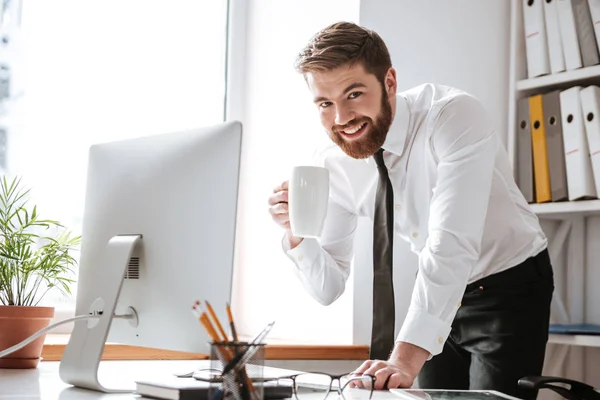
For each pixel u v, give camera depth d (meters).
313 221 1.49
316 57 1.65
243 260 2.87
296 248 1.90
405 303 2.41
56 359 2.08
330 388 1.23
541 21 2.52
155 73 2.82
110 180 1.48
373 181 1.97
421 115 1.83
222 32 2.94
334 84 1.67
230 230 1.23
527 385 1.47
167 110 2.84
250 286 2.82
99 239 1.47
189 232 1.29
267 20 2.86
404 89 2.49
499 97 2.69
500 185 1.89
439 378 2.05
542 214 2.55
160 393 1.16
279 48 2.79
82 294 1.47
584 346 2.63
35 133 2.60
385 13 2.47
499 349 1.89
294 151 2.67
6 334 1.73
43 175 2.60
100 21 2.72
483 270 1.92
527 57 2.56
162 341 1.33
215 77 2.92
